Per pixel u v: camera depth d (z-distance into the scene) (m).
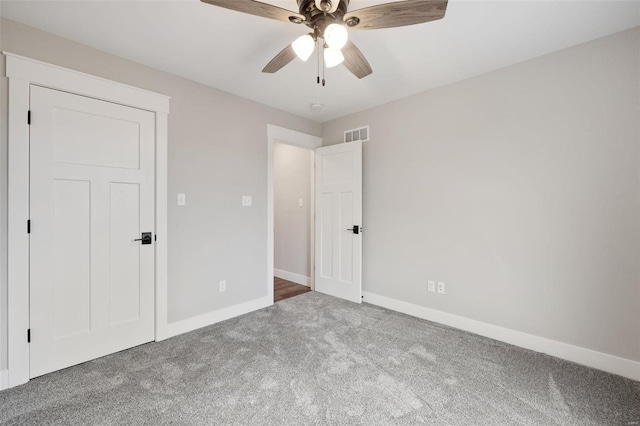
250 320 2.98
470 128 2.68
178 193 2.64
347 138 3.73
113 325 2.28
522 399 1.74
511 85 2.45
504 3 1.70
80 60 2.13
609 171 2.04
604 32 1.99
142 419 1.56
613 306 2.03
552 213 2.27
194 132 2.75
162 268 2.53
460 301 2.77
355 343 2.46
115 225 2.29
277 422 1.55
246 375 1.98
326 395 1.77
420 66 2.47
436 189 2.92
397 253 3.24
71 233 2.09
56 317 2.03
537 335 2.34
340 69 2.53
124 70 2.33
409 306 3.14
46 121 1.98
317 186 3.95
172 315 2.61
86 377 1.95
